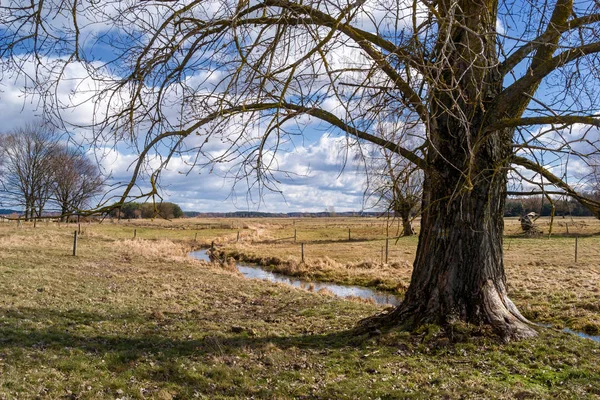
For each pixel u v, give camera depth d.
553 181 7.75
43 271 17.95
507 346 8.15
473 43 7.40
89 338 9.25
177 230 59.59
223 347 8.89
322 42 4.64
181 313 12.41
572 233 45.50
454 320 8.55
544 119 7.08
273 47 5.03
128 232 49.38
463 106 8.05
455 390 6.68
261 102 6.38
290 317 12.13
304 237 54.72
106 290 15.21
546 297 17.08
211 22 5.19
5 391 6.25
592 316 14.02
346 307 13.38
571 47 5.43
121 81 5.65
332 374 7.44
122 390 6.70
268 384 7.12
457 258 8.70
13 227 38.88
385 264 29.31
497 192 8.70
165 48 5.80
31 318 10.41
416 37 5.22
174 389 6.88
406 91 6.15
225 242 47.62
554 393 6.58
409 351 8.20
